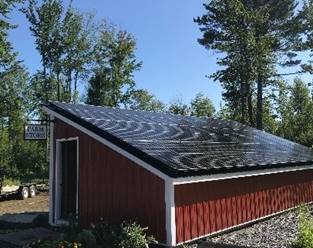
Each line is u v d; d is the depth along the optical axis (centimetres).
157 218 1106
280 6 4097
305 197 1761
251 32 3947
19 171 3775
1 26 3591
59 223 1372
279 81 4284
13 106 4347
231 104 4297
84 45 4503
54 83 4416
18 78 4612
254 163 1336
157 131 1404
